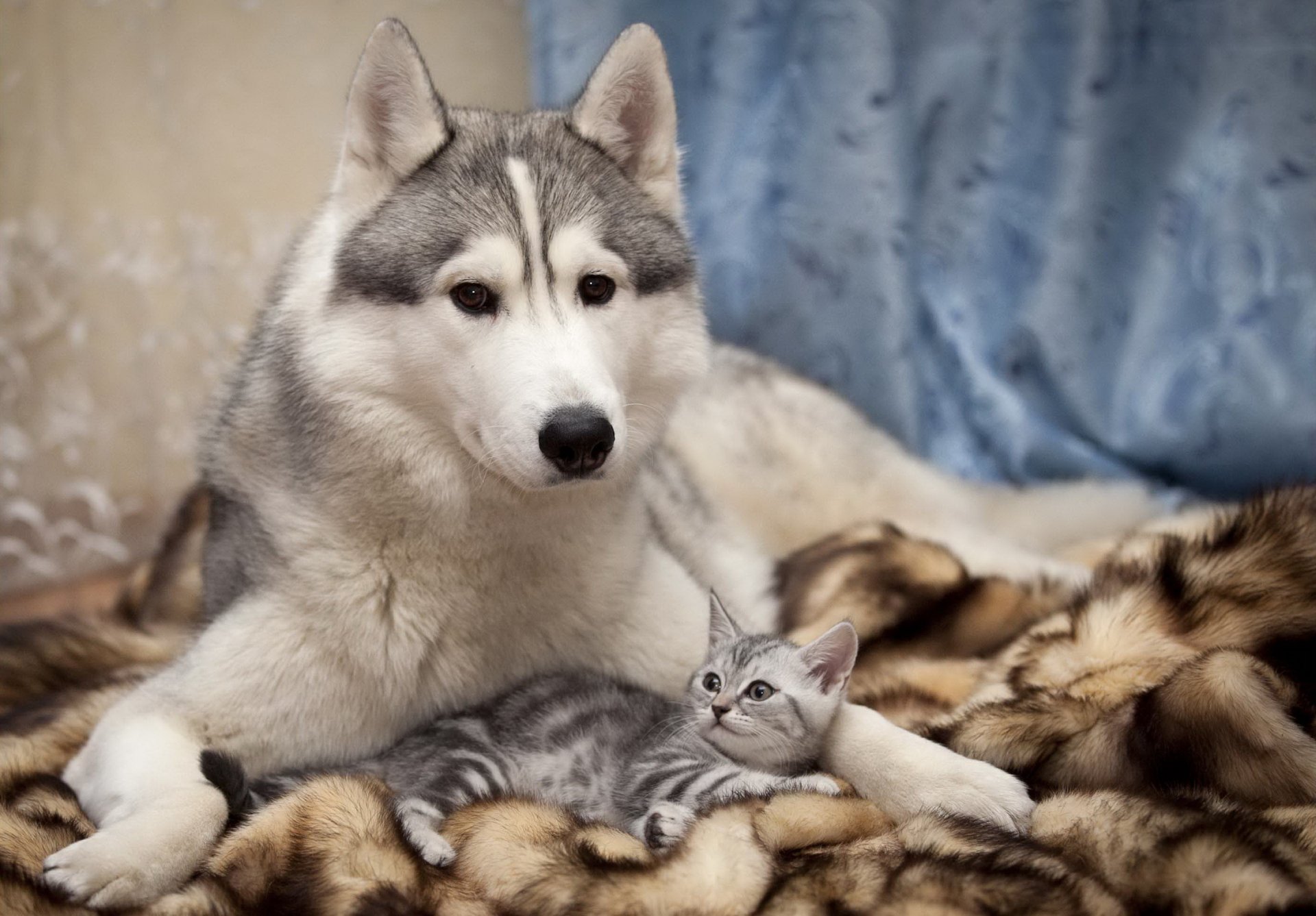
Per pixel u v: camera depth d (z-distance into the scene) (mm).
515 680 2578
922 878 1761
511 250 2246
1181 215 4020
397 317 2275
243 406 2541
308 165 4426
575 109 2537
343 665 2379
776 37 4219
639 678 2633
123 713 2330
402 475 2312
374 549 2350
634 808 2172
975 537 3613
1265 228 3877
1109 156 4102
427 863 1938
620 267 2348
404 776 2295
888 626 2984
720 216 4320
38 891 1813
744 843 1865
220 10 4191
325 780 2098
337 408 2299
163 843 1950
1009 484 4121
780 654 2334
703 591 2838
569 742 2350
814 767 2316
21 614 4070
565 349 2209
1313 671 2309
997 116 4145
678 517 3215
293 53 4312
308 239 2529
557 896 1819
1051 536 3879
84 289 4227
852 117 4090
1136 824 1896
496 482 2301
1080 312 4176
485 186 2314
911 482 3891
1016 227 4238
